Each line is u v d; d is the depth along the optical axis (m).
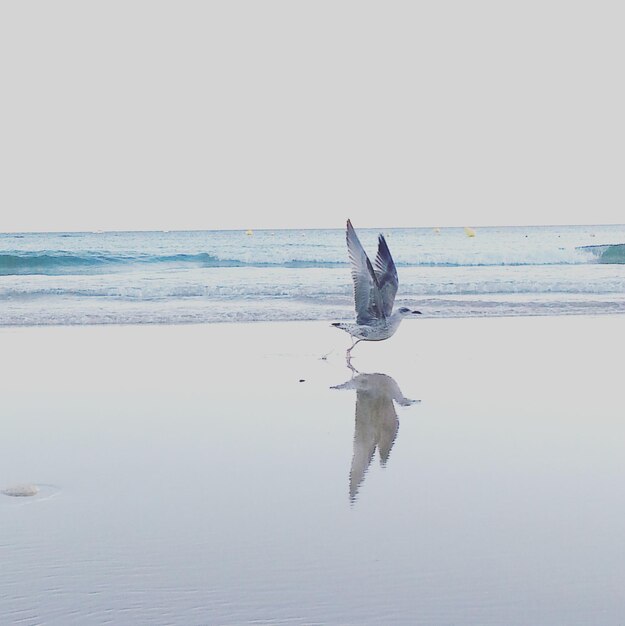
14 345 14.92
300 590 4.54
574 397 10.38
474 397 10.43
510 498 6.23
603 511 5.90
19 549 5.13
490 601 4.41
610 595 4.48
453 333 16.77
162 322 18.42
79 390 10.88
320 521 5.70
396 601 4.41
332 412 9.53
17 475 6.88
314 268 30.20
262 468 7.13
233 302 21.44
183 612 4.29
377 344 15.41
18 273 30.12
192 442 8.09
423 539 5.33
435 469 7.09
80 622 4.16
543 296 22.98
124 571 4.80
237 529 5.52
